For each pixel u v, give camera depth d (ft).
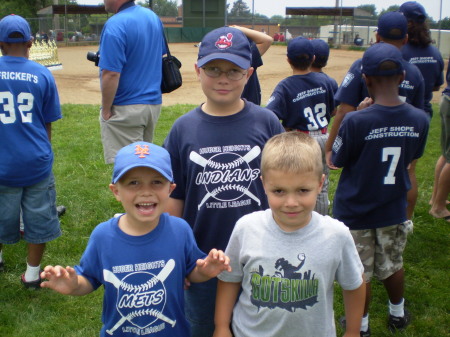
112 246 7.04
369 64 9.46
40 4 164.76
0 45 11.53
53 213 12.34
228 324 7.47
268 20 154.30
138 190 6.90
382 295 12.21
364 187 9.73
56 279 6.57
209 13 151.94
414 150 9.78
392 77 9.43
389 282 10.45
